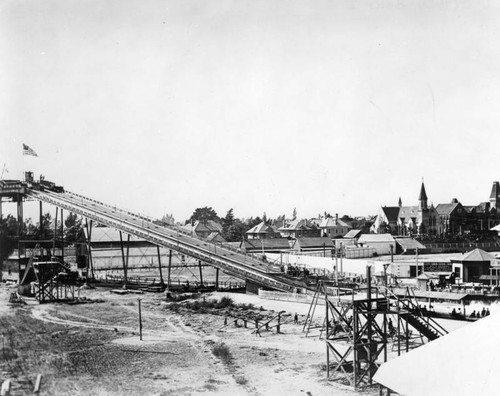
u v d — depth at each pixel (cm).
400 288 7312
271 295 8412
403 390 2806
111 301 8850
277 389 4306
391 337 5100
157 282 11094
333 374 4656
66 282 9175
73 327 6756
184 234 11100
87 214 10888
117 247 15200
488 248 13850
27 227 15200
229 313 7550
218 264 9238
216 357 5297
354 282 8231
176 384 4462
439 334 4900
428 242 14762
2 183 11925
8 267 12262
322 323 6625
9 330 6512
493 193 17612
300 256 12362
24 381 4531
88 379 4581
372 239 14238
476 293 7044
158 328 6744
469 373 2675
